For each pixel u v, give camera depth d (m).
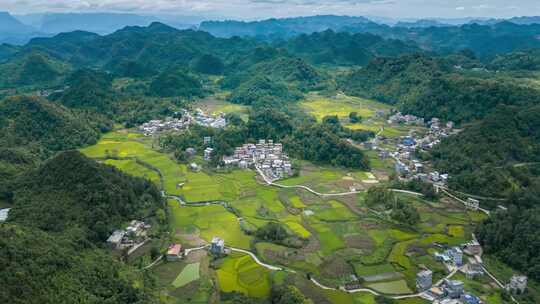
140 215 150.62
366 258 133.25
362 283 120.94
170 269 126.31
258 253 136.38
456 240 144.50
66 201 138.62
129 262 126.00
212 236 148.12
